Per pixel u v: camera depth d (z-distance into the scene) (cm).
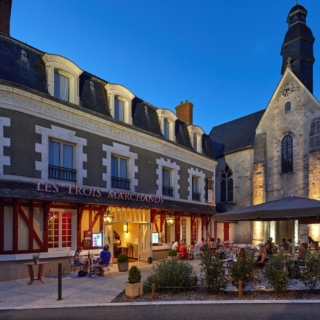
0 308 722
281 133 2364
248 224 2439
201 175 2200
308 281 855
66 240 1264
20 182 1098
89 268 1204
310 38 2550
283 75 2412
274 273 835
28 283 998
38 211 1157
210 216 2233
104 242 1395
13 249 1065
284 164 2334
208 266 862
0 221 1039
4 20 1288
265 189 2402
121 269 1260
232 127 3017
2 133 1078
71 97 1331
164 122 1903
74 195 1242
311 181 2080
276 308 714
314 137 2120
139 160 1638
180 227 1917
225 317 655
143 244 1633
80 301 781
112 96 1520
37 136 1176
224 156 2808
